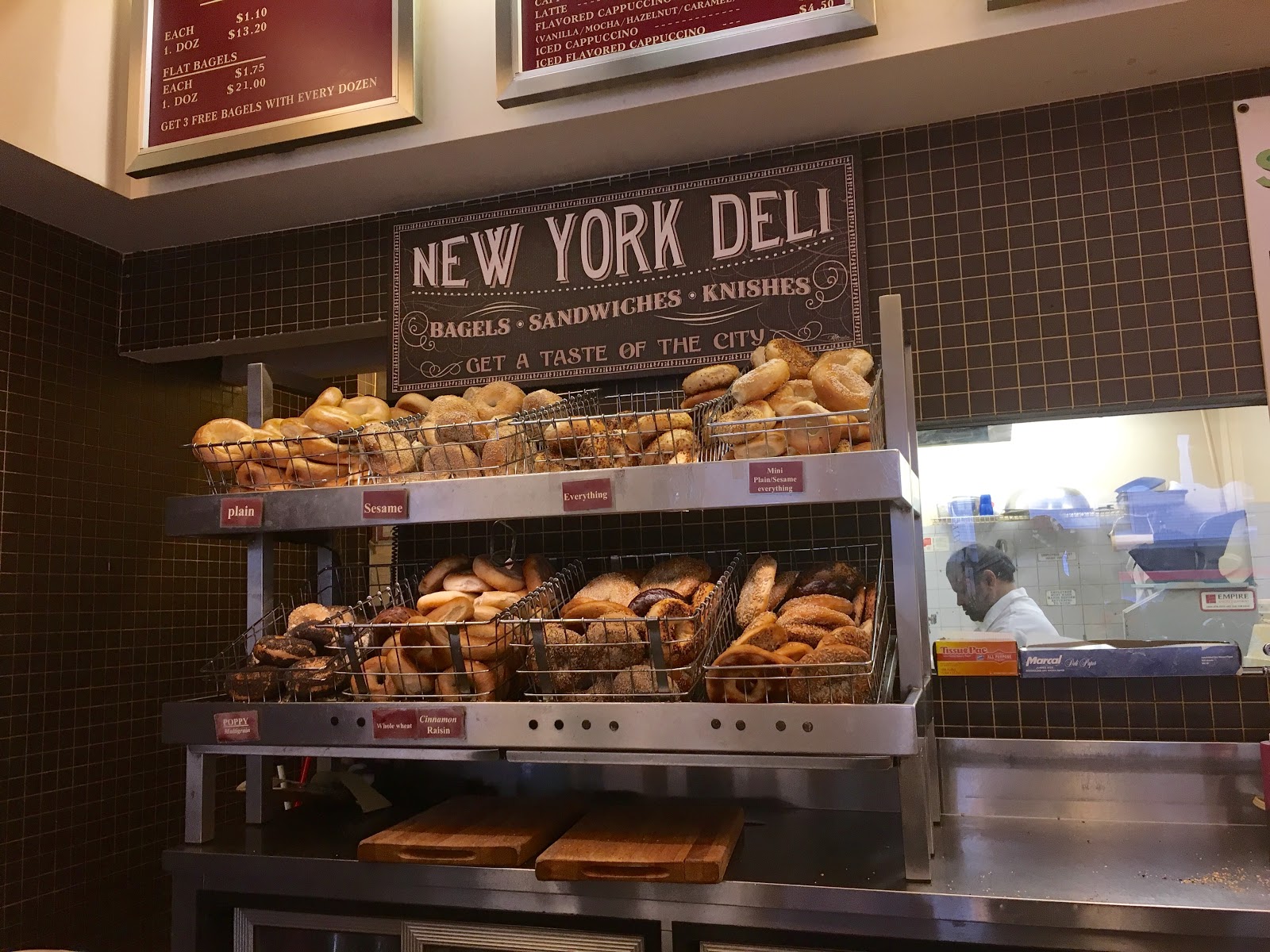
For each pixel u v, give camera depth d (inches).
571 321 102.7
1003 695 87.4
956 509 91.5
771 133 95.1
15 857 102.0
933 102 90.1
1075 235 89.0
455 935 70.3
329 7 97.7
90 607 114.0
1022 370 89.4
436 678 73.1
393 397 108.5
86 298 116.6
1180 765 82.0
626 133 94.1
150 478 125.3
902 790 65.4
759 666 64.2
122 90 104.9
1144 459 87.5
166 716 77.5
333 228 114.0
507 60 91.1
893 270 94.0
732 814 78.0
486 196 107.9
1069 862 69.5
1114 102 89.0
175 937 75.9
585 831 73.0
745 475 66.3
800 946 64.6
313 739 73.0
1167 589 85.4
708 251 99.0
